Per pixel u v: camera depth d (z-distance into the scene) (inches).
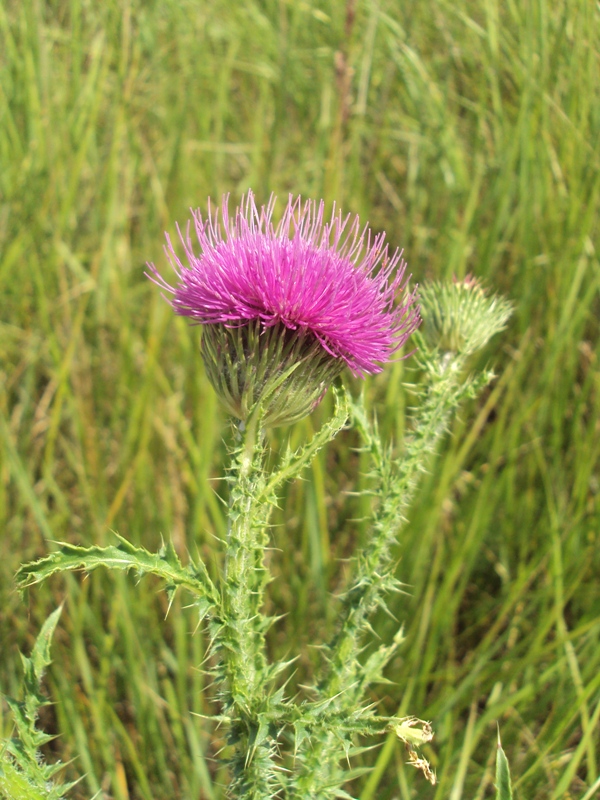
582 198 10.6
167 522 9.7
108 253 11.5
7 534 9.8
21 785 5.3
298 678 9.2
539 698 8.5
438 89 12.5
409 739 4.8
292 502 10.2
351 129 12.3
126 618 8.8
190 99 13.3
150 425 10.3
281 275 5.6
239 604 5.3
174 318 11.4
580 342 10.6
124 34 12.6
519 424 9.7
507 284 11.0
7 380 11.1
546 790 7.7
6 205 11.8
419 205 12.2
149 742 8.6
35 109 12.1
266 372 5.5
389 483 6.2
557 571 8.7
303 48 14.1
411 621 9.2
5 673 9.2
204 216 12.0
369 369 5.9
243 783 5.4
